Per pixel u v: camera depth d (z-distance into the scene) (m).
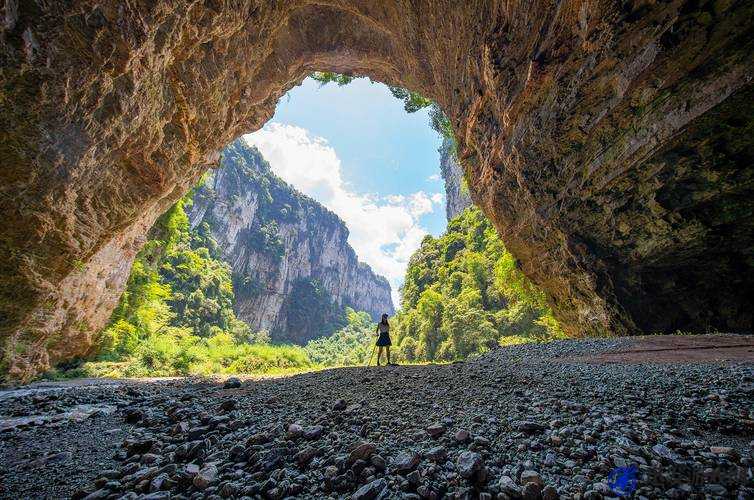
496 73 13.38
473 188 20.95
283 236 181.50
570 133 11.71
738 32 7.07
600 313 15.27
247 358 46.69
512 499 2.18
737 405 3.92
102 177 11.09
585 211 13.27
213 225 139.12
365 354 116.00
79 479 3.10
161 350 29.25
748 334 10.43
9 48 6.89
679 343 9.73
